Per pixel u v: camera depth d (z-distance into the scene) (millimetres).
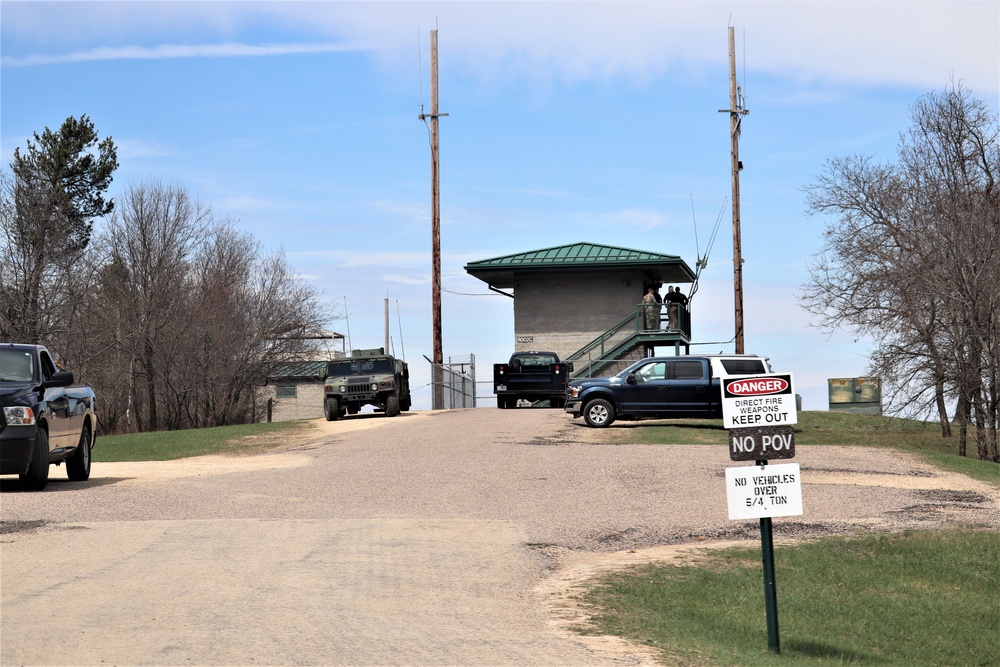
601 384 30500
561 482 19547
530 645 8242
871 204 31844
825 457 24344
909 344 30328
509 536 13883
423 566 11602
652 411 30219
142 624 8281
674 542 14344
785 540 14867
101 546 12219
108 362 49438
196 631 8070
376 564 11562
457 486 18984
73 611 8719
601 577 11586
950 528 16031
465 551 12664
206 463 24078
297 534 13438
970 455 29391
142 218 49656
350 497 17562
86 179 59844
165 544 12445
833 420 36125
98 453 27578
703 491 18625
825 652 9844
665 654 8320
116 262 49562
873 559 13961
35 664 6992
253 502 16750
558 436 28219
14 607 8852
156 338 48594
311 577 10641
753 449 9125
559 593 10594
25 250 47375
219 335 49781
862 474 21578
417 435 29062
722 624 10172
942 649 10750
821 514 17078
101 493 17234
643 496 18078
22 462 16688
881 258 31047
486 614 9375
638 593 10914
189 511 15664
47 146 59094
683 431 29469
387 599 9766
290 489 18422
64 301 48125
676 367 30359
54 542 12422
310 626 8406
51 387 17875
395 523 14641
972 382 28703
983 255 28344
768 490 9109
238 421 51812
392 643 7977
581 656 7992
